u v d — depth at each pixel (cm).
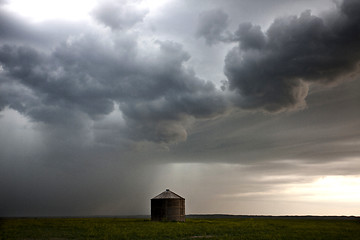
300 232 4897
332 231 5091
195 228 5412
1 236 4131
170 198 7688
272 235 4412
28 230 4931
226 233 4753
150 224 6406
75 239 3906
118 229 5131
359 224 7256
